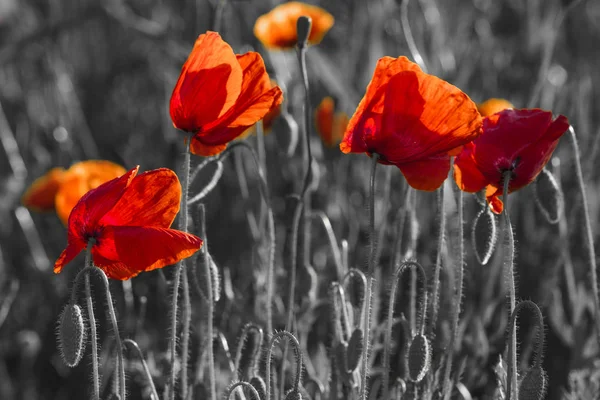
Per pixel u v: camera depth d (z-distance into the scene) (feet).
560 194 3.75
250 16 6.04
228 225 4.92
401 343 4.16
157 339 4.46
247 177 5.06
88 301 3.41
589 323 4.38
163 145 6.09
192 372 4.15
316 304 4.10
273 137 5.14
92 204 3.39
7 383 4.57
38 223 5.64
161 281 4.52
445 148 3.45
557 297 4.32
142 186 3.41
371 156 3.49
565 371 4.30
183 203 3.56
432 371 3.75
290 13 4.89
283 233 4.75
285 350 3.76
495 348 4.31
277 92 3.55
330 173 5.18
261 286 4.21
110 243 3.42
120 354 3.42
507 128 3.49
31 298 4.94
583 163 4.74
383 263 4.50
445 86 3.40
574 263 4.63
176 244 3.39
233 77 3.51
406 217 3.93
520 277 4.60
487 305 4.26
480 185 3.57
